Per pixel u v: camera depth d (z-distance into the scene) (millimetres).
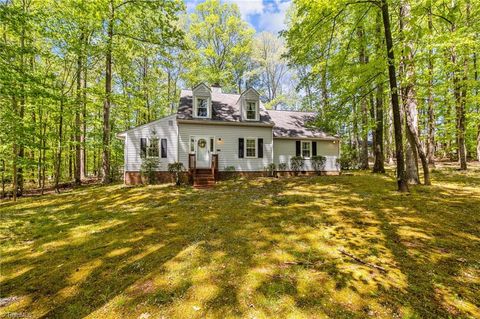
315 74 9469
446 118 14648
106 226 6309
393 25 8992
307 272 3561
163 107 24953
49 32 11297
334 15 7895
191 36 23859
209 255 4219
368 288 3107
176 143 14672
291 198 8500
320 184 11109
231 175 15039
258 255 4176
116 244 4969
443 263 3672
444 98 13266
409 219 5621
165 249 4566
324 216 6219
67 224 6629
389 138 24375
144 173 13906
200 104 14875
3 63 8195
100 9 11898
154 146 14375
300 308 2756
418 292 2996
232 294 3070
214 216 6672
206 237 5094
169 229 5750
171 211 7449
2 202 10359
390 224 5379
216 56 24125
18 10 8773
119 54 14578
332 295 2986
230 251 4363
